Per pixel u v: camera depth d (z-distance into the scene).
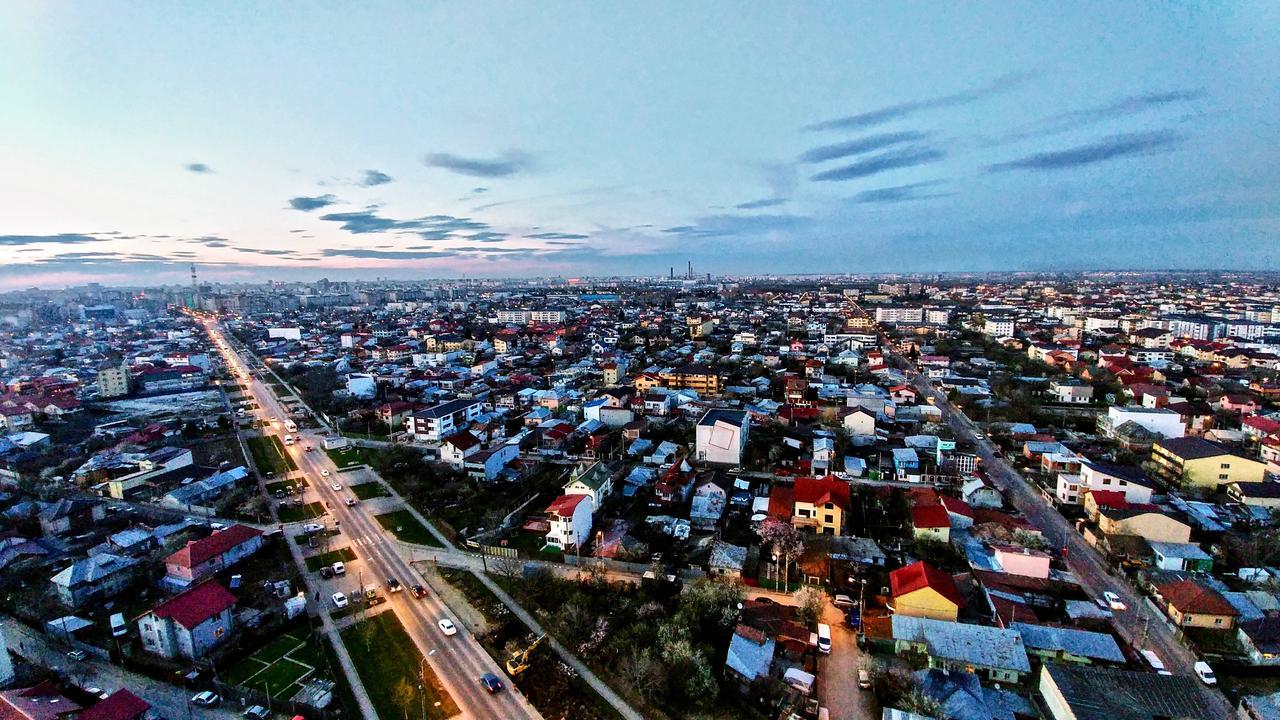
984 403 162.88
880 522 97.12
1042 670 59.06
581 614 70.06
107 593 80.38
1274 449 120.88
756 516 97.88
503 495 111.12
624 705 59.53
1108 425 139.62
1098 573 81.62
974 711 55.41
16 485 119.75
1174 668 63.28
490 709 59.31
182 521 101.94
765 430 145.62
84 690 61.62
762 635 65.88
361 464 131.25
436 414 148.75
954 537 89.25
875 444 132.00
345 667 65.69
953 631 65.00
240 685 62.53
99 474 117.56
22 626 74.44
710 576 80.50
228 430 158.88
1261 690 59.66
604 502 104.69
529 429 147.62
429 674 64.38
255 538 91.25
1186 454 111.06
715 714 57.53
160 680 64.06
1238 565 80.81
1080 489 101.56
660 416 158.75
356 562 88.50
